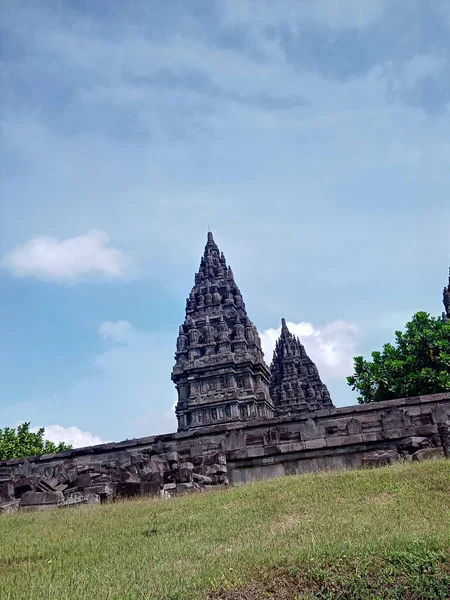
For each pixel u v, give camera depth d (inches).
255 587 317.1
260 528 470.0
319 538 390.0
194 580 328.8
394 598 295.0
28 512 773.3
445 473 600.7
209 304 2824.8
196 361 2615.7
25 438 2372.0
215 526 499.8
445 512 442.3
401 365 1678.2
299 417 1211.9
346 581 310.2
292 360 3484.3
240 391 2544.3
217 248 3134.8
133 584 334.3
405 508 474.9
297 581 319.6
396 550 336.2
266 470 995.9
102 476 988.6
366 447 963.3
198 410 2514.8
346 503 533.0
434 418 1034.1
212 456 1008.9
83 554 436.8
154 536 485.4
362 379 1748.3
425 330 1704.0
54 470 1172.5
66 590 331.3
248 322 2797.7
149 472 909.8
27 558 442.3
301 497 590.6
